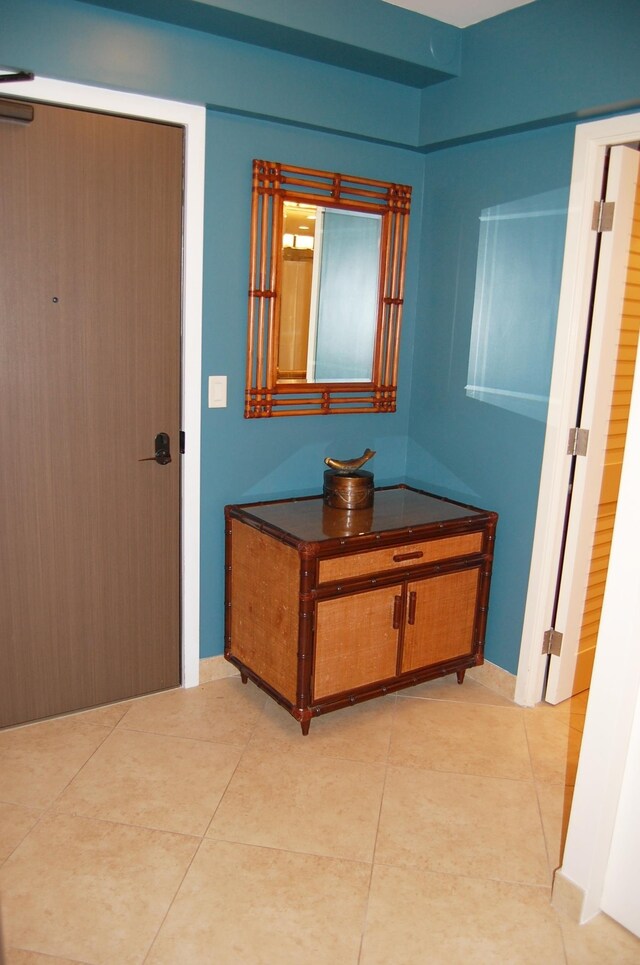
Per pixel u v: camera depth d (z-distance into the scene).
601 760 1.69
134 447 2.50
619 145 2.31
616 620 1.63
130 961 1.62
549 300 2.51
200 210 2.44
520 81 2.39
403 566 2.53
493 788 2.27
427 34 2.50
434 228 2.96
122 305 2.37
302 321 2.75
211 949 1.66
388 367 3.02
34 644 2.45
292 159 2.61
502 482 2.77
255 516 2.57
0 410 2.23
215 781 2.24
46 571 2.42
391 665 2.60
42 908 1.75
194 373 2.54
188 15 2.12
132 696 2.70
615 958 1.68
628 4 2.05
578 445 2.54
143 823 2.05
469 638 2.81
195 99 2.29
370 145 2.79
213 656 2.85
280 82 2.43
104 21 2.09
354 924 1.74
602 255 2.38
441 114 2.71
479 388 2.82
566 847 1.79
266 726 2.55
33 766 2.28
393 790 2.24
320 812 2.13
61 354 2.30
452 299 2.90
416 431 3.15
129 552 2.57
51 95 2.11
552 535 2.61
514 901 1.84
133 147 2.29
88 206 2.25
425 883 1.88
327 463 2.73
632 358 2.58
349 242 2.80
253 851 1.96
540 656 2.73
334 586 2.36
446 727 2.60
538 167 2.50
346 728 2.57
